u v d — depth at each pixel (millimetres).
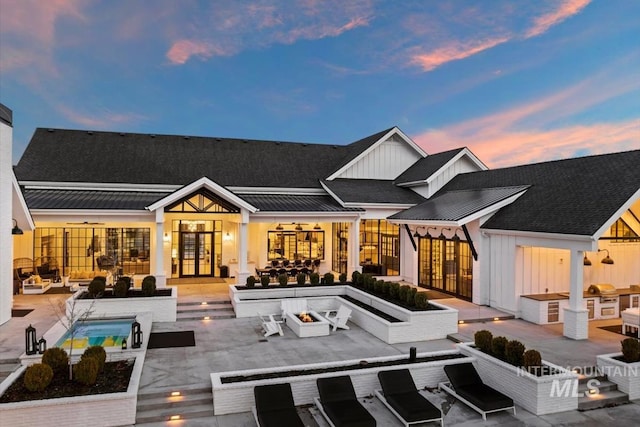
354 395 8992
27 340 10547
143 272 21938
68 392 8344
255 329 14703
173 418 8523
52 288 19719
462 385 9703
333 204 22859
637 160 15047
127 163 22938
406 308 14625
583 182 16125
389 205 22469
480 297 17750
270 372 9805
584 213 13984
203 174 23562
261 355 12070
